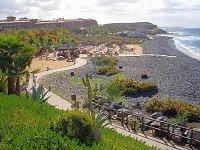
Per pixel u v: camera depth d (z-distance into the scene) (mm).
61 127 15289
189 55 112500
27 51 27344
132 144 16953
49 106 21453
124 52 116250
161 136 22719
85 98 40500
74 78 59812
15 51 26781
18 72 27344
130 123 24969
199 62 88562
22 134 13312
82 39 185625
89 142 14609
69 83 53969
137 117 25703
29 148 12000
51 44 132000
